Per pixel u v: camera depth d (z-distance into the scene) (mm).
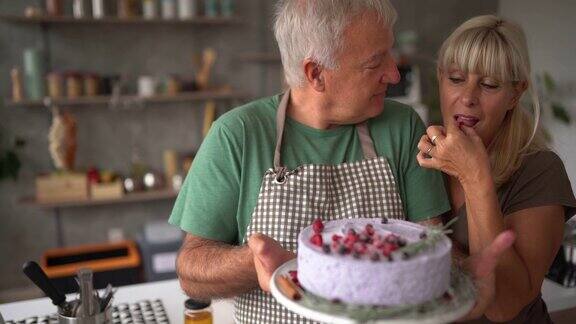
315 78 1065
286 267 957
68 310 1204
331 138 1161
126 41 3584
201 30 3719
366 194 1142
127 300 1570
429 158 1103
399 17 4066
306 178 1114
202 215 1128
